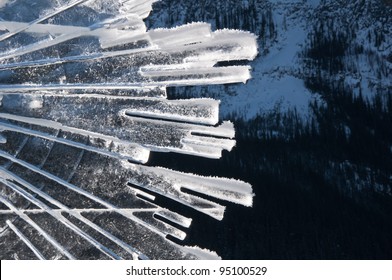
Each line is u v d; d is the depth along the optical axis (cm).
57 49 291
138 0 299
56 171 286
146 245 291
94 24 295
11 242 283
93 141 289
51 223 286
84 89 290
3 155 283
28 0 296
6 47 290
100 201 288
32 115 286
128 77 292
